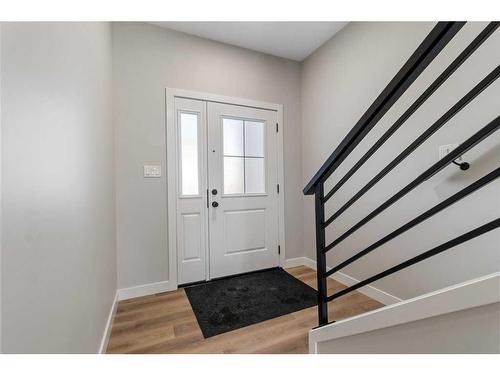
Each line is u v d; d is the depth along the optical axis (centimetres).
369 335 74
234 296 209
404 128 173
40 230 64
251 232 266
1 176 48
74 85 95
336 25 224
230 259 255
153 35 220
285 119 284
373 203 199
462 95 139
